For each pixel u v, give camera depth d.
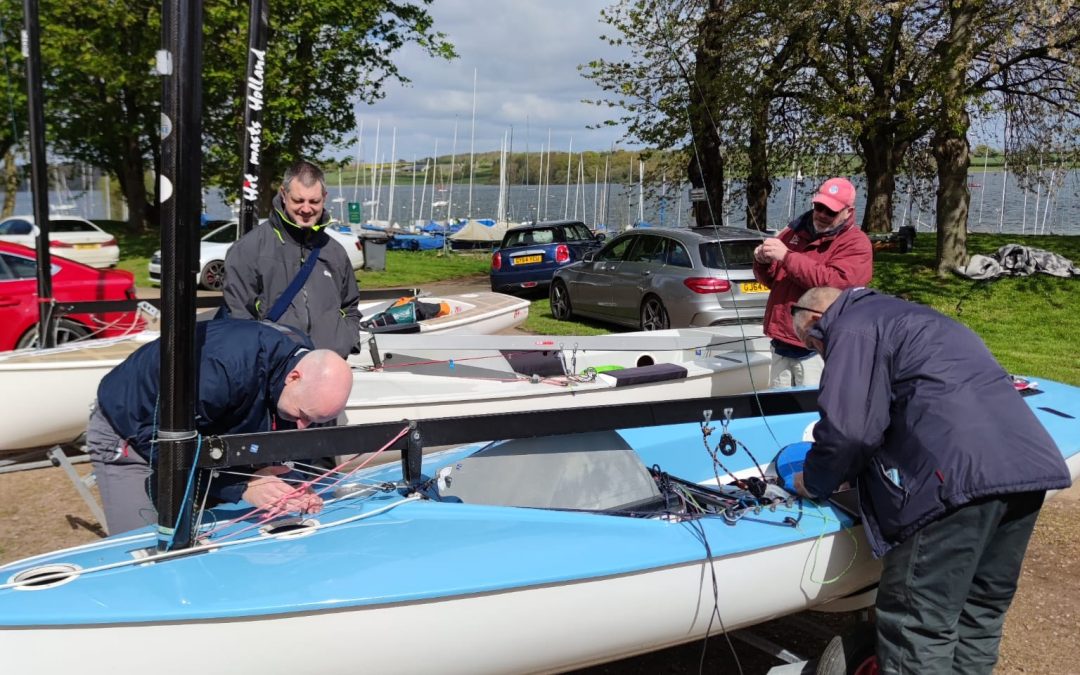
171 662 2.13
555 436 3.13
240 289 3.50
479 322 7.47
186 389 2.29
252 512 2.68
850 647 2.75
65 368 4.98
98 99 23.66
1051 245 16.81
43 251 5.34
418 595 2.25
